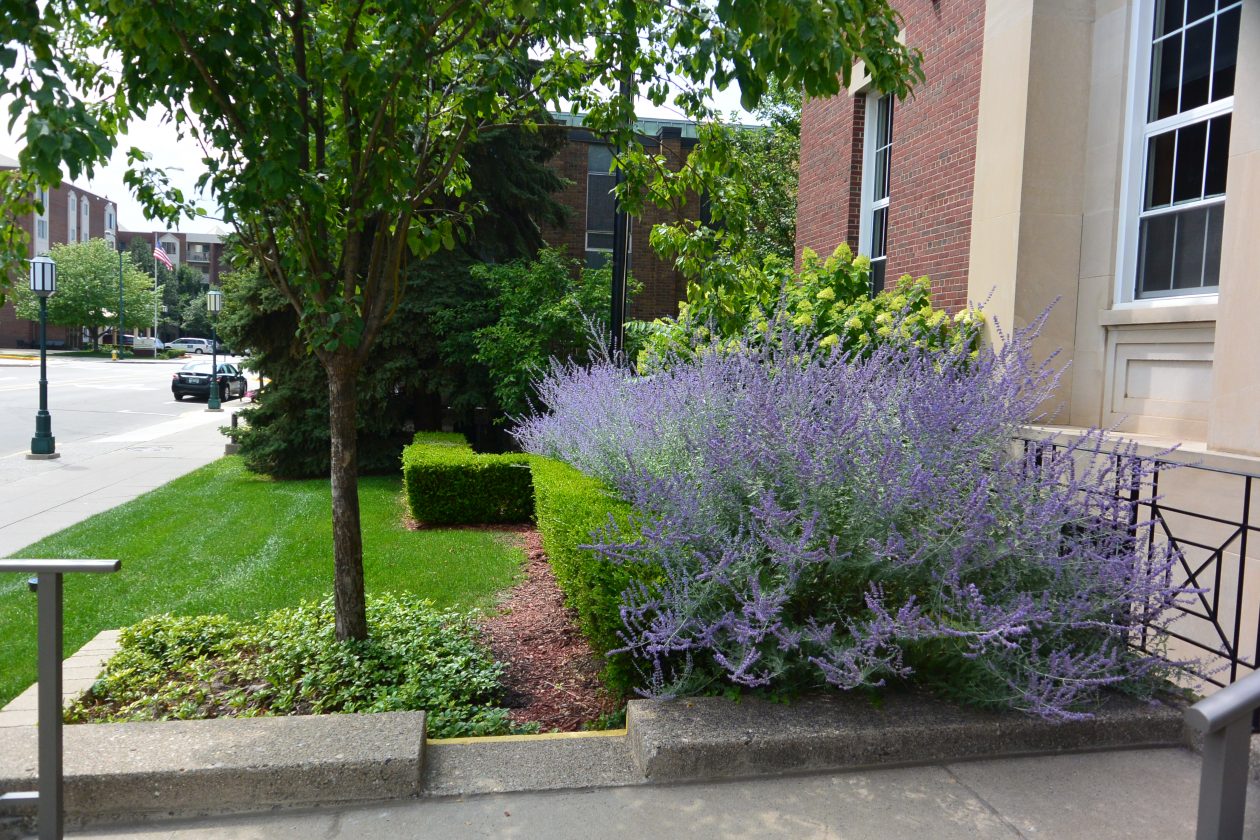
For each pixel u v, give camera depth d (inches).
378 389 498.9
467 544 311.7
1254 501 181.8
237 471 535.8
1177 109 241.0
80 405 1070.4
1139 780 118.9
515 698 165.8
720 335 246.8
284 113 140.2
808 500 138.6
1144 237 250.8
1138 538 143.5
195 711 148.1
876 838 104.3
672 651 145.4
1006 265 272.1
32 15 113.8
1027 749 126.3
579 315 489.4
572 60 186.9
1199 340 227.5
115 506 406.0
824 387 156.8
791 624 136.6
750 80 137.1
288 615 196.4
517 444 563.8
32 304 2763.3
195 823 108.6
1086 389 265.4
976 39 299.9
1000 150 276.7
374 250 164.6
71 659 182.2
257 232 159.3
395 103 155.6
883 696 135.3
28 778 108.9
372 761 113.3
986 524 128.0
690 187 207.3
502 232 571.5
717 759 118.8
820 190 439.2
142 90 141.5
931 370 162.2
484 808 111.6
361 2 148.2
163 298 3698.3
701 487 154.8
